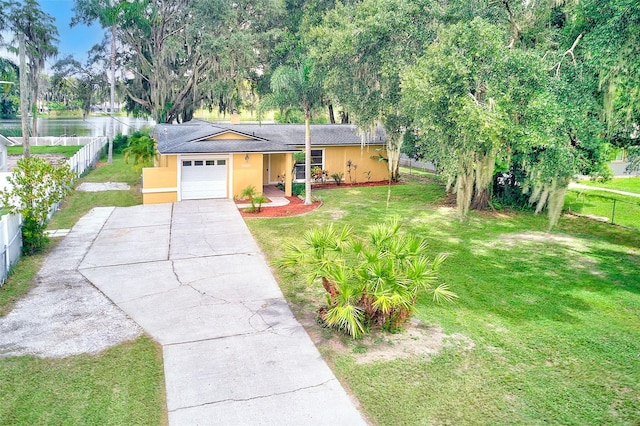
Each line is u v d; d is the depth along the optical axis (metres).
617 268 10.66
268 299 8.67
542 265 10.84
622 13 8.96
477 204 16.50
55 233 12.87
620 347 7.03
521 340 7.21
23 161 10.86
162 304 8.36
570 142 11.20
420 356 6.68
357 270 7.41
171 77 32.75
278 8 30.19
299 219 15.08
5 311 7.90
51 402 5.46
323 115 37.44
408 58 14.05
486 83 10.52
